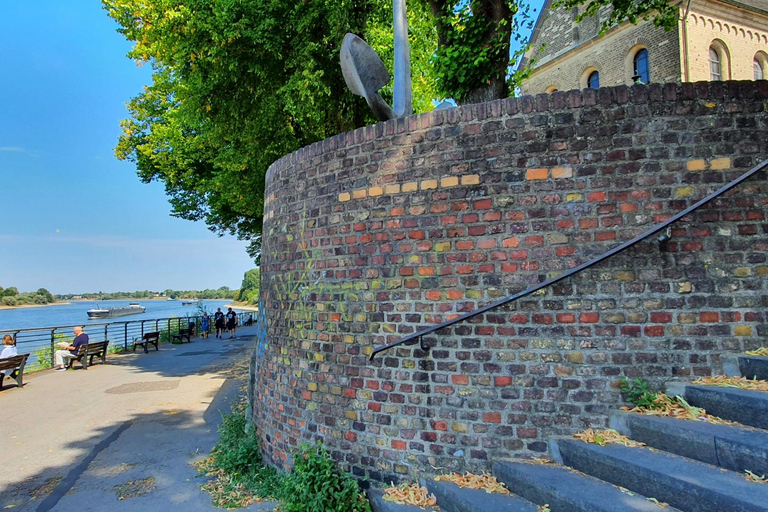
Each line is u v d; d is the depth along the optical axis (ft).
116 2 38.70
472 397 11.18
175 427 22.43
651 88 10.74
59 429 22.39
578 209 10.85
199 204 60.85
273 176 16.76
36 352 42.24
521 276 11.07
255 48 30.96
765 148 10.44
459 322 11.40
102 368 41.81
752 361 9.68
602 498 8.39
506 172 11.34
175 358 48.39
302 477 12.34
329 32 30.83
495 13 19.03
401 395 11.91
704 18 63.72
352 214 13.20
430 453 11.45
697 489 7.55
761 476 7.74
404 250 12.24
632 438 9.87
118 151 57.00
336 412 13.03
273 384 15.52
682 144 10.57
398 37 17.34
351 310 12.96
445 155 11.92
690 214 10.43
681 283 10.37
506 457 10.79
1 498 14.71
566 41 78.84
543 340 10.80
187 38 30.81
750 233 10.34
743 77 67.00
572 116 11.03
